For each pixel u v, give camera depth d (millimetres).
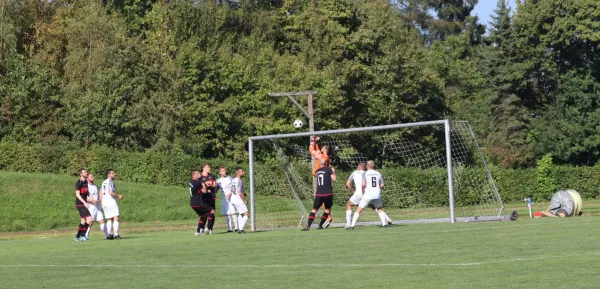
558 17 105375
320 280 16250
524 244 22500
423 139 90562
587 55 106250
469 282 14961
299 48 97875
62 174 74812
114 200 36750
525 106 111750
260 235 33656
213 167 73438
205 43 93375
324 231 35031
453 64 116812
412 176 55812
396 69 89812
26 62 84938
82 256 24703
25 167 75188
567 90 105438
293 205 54406
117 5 98750
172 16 92312
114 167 75812
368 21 92500
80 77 84000
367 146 71562
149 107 81812
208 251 24750
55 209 63750
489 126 107375
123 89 81812
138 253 25047
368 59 91688
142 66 83750
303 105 84312
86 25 84812
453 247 22500
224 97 87250
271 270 18469
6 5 88688
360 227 37844
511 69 108625
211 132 85188
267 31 99438
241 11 99750
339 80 86938
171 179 74562
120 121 81312
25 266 21734
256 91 87375
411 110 89812
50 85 84750
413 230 31875
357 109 92625
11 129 82500
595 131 103375
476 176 51625
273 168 56906
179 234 39594
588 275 15242
